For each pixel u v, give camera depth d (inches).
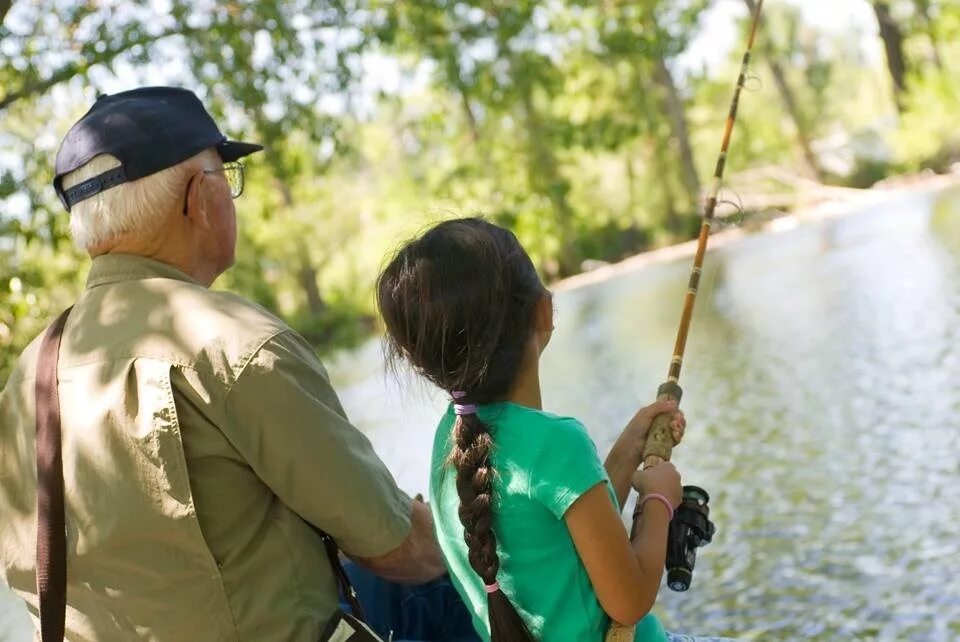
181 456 72.0
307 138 354.3
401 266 72.5
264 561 73.7
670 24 951.0
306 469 73.3
